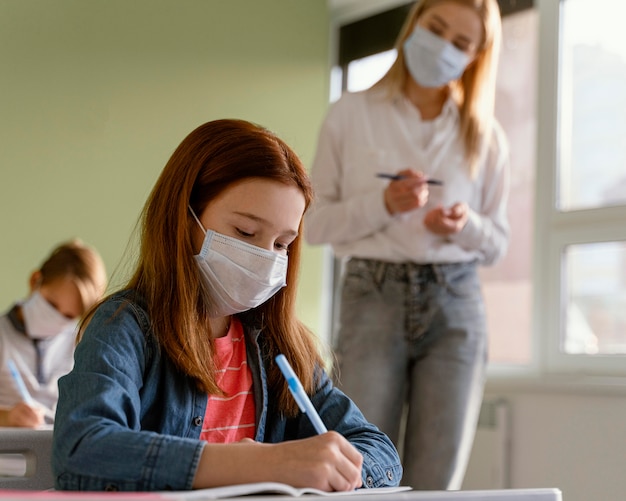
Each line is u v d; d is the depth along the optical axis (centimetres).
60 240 309
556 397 266
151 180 326
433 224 203
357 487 92
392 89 222
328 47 371
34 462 115
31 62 309
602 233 277
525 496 81
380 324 205
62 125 313
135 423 97
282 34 357
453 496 75
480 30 216
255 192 112
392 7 355
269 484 74
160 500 62
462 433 203
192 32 338
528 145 306
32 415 243
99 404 92
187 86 335
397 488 94
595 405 256
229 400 120
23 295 301
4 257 300
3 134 303
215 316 121
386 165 216
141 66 328
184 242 114
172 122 331
